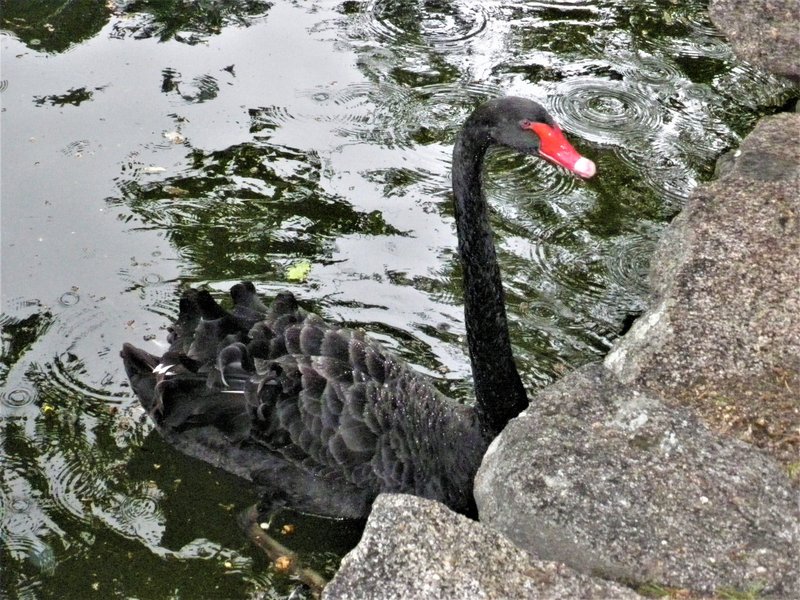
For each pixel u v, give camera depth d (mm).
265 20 3232
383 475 2322
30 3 3234
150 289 2621
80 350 2535
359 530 2361
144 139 2898
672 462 2191
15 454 2398
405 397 2340
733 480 2172
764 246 2510
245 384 2352
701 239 2523
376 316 2588
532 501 2150
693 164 2875
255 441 2359
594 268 2672
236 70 3078
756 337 2361
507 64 3113
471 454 2365
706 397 2281
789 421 2246
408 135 2924
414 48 3156
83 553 2293
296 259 2676
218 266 2660
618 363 2348
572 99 3016
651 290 2535
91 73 3051
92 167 2834
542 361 2529
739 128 2971
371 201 2785
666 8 3305
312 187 2807
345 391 2320
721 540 2109
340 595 2055
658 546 2104
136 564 2285
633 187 2822
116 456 2410
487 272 2314
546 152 2234
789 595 2064
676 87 3068
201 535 2328
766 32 3184
